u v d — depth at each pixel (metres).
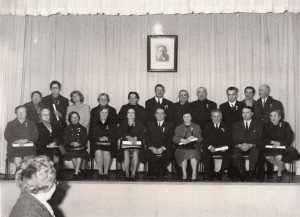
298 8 7.19
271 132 6.79
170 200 6.12
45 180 2.17
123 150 6.65
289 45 8.28
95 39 8.49
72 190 6.12
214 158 6.67
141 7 7.42
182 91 7.73
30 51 8.41
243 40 8.38
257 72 8.37
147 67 8.45
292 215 6.06
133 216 6.12
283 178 6.91
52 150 6.89
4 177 6.96
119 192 6.14
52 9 7.48
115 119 7.28
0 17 8.20
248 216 6.09
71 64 8.50
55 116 7.63
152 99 7.88
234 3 7.28
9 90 8.18
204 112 7.70
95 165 8.04
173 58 8.41
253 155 6.49
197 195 6.11
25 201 2.12
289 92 8.24
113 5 7.43
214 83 8.41
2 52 8.18
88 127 7.69
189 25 8.43
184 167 6.48
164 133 6.85
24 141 6.61
